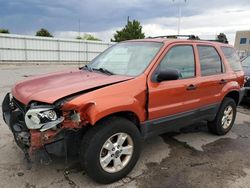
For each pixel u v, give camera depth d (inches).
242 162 152.7
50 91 114.8
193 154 161.2
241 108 290.2
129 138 125.6
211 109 178.1
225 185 127.0
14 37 1068.5
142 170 137.9
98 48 1358.3
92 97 110.6
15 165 136.2
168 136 190.2
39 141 105.3
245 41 1803.6
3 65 984.9
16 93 129.6
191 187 124.2
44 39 1159.6
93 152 113.4
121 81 125.1
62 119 107.4
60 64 1190.9
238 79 200.4
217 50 185.8
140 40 165.0
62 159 142.7
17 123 122.8
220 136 196.2
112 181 123.8
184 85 150.3
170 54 147.6
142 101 129.3
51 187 118.8
